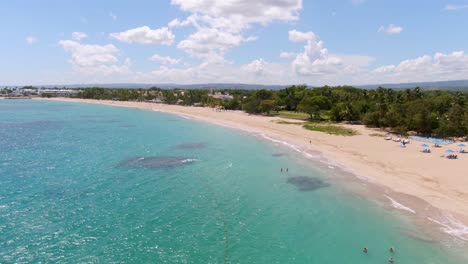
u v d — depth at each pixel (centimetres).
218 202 3859
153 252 2720
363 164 5300
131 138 8069
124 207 3628
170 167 5334
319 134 8188
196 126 10475
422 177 4519
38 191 4053
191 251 2758
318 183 4478
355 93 14725
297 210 3622
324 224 3275
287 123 10369
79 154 6166
